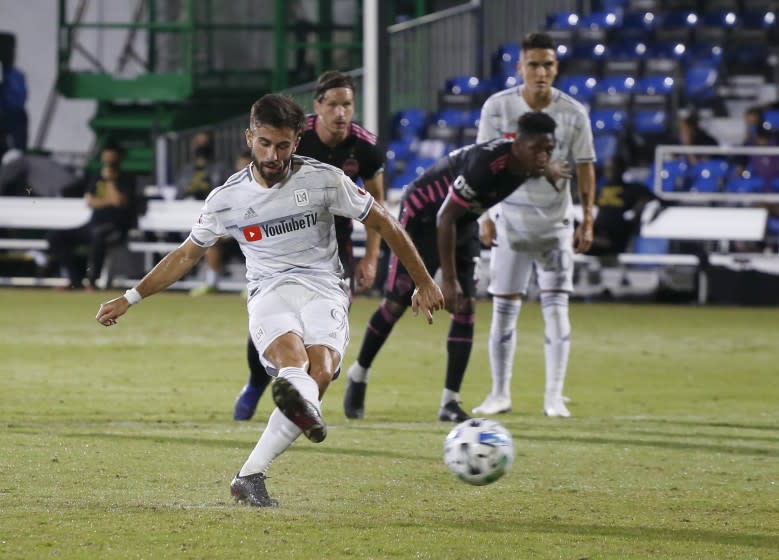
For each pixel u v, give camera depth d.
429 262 23.73
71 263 57.16
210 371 30.55
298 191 15.15
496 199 22.16
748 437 21.27
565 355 24.62
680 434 21.56
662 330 42.47
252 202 15.19
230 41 69.25
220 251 56.31
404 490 16.02
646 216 52.28
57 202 56.66
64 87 67.00
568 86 63.59
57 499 14.94
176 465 17.52
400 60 62.19
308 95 58.38
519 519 14.30
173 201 56.91
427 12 69.00
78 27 66.81
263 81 69.50
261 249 15.47
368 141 23.11
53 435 20.16
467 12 63.41
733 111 63.53
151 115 69.00
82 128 68.88
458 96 63.25
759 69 64.62
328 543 12.82
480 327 42.97
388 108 51.22
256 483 14.81
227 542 12.77
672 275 54.69
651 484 16.75
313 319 15.16
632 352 36.25
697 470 17.88
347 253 23.47
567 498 15.67
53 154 68.50
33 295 53.72
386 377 30.09
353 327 41.97
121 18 68.50
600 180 58.38
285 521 13.85
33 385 27.27
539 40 24.08
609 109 62.81
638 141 61.19
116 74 69.00
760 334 41.50
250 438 20.19
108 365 31.38
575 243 25.17
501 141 21.77
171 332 39.78
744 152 51.16
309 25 69.00
